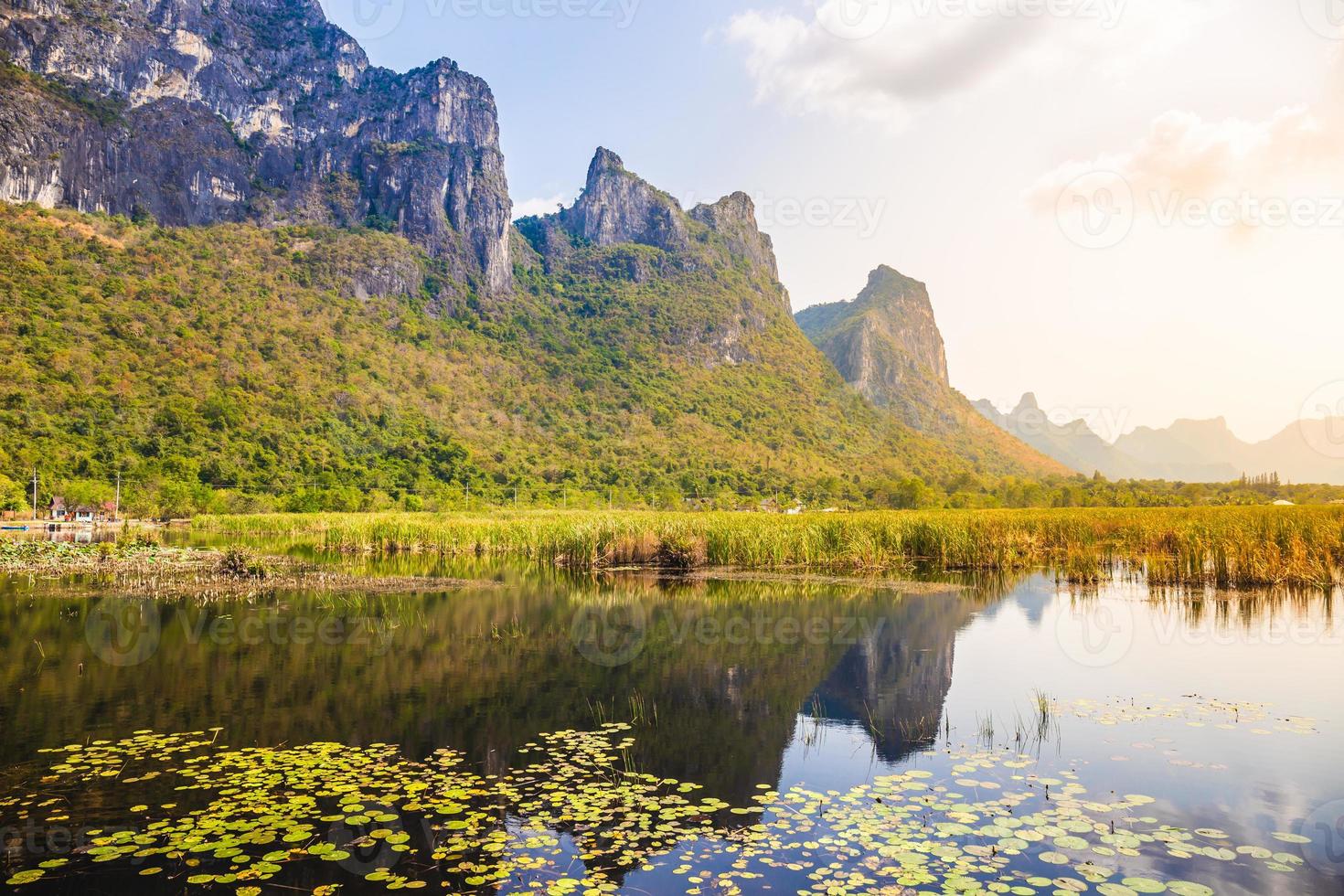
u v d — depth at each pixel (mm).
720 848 5613
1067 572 22438
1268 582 19328
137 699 9508
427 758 7496
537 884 5074
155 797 6434
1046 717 8930
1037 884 5074
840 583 20641
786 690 10148
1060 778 7035
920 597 18062
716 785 6852
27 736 8039
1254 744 7914
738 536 25812
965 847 5637
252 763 7270
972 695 9922
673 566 25062
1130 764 7375
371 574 22672
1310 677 10695
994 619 15172
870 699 9766
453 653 12250
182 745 7781
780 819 6121
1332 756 7559
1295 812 6266
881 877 5172
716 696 9883
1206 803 6461
